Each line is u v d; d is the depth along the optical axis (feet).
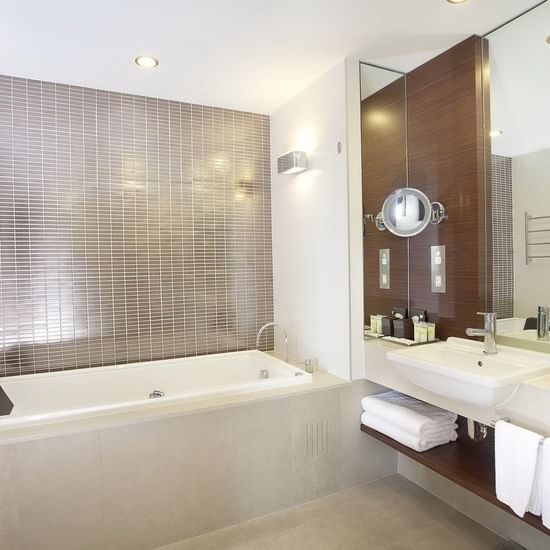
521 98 6.59
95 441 6.19
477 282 7.34
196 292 10.30
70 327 9.04
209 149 10.36
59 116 8.82
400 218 8.55
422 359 6.44
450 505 7.75
